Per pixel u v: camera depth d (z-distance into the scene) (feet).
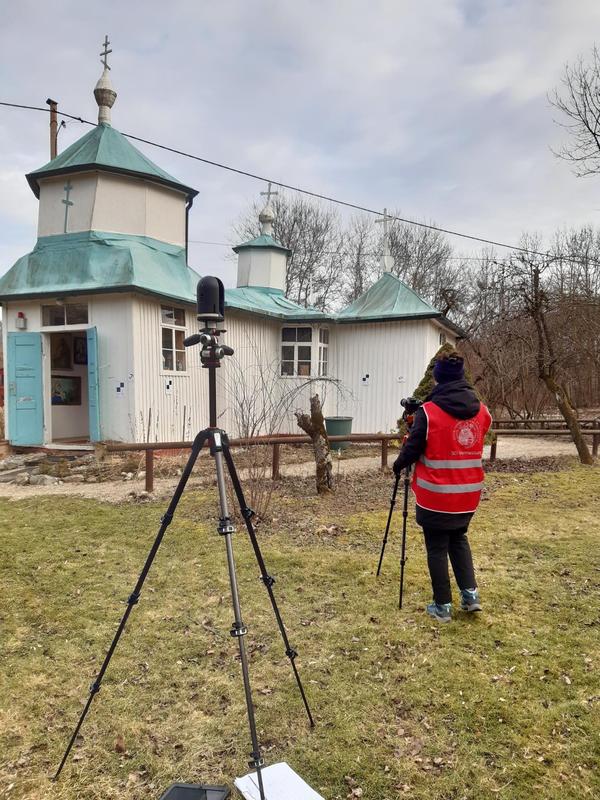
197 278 44.88
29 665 11.53
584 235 92.32
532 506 24.32
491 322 73.15
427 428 12.35
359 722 9.57
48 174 40.75
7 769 8.57
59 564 17.33
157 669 11.37
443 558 13.07
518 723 9.44
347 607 14.10
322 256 116.98
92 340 37.52
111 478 31.48
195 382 42.37
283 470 33.86
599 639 12.26
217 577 16.16
